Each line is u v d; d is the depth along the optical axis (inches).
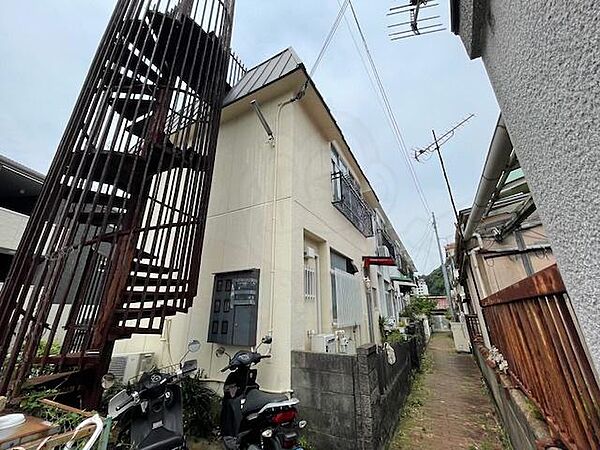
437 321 732.0
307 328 142.9
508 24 36.4
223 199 167.3
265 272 136.9
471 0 46.3
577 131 24.7
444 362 288.7
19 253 88.7
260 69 200.2
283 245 137.3
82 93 107.3
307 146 176.6
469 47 55.2
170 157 120.0
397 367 153.9
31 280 84.4
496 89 46.8
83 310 129.7
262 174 158.7
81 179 100.3
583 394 43.1
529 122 34.7
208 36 145.9
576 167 25.6
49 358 86.5
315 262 171.2
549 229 33.1
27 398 63.8
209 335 137.6
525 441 74.7
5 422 42.2
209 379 129.3
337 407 98.3
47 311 80.5
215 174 177.5
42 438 44.2
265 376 117.2
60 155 99.7
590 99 22.3
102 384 86.4
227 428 97.3
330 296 167.9
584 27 22.1
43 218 90.9
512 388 91.1
